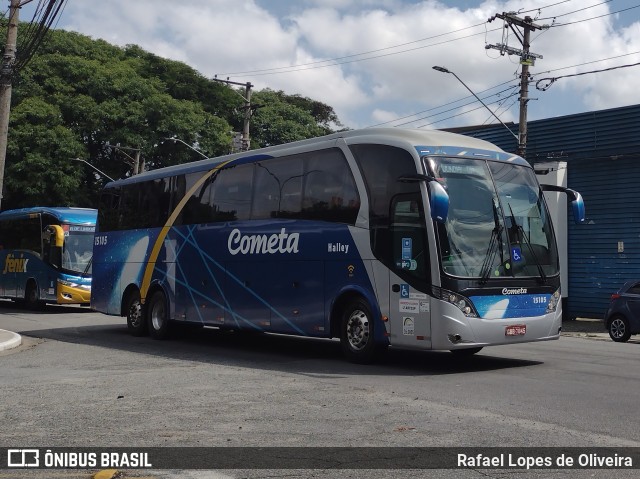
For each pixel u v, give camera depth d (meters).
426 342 10.51
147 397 8.62
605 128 23.86
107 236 18.53
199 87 50.66
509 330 10.80
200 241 15.23
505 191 11.37
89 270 25.84
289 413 7.61
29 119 39.00
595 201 24.12
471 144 11.60
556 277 11.59
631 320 17.58
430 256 10.52
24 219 27.92
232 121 52.66
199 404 8.15
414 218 10.80
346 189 11.98
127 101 43.06
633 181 23.16
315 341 16.20
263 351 14.01
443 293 10.39
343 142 12.20
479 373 10.59
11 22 19.44
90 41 46.59
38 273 26.36
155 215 16.84
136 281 17.19
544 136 25.58
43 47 43.34
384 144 11.44
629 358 12.63
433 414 7.52
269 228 13.46
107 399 8.52
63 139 39.16
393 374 10.53
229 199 14.66
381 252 11.23
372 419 7.28
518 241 11.21
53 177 38.56
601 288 23.91
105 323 21.17
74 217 26.02
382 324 11.16
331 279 12.05
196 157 45.16
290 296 12.85
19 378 10.29
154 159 45.06
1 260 29.11
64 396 8.73
